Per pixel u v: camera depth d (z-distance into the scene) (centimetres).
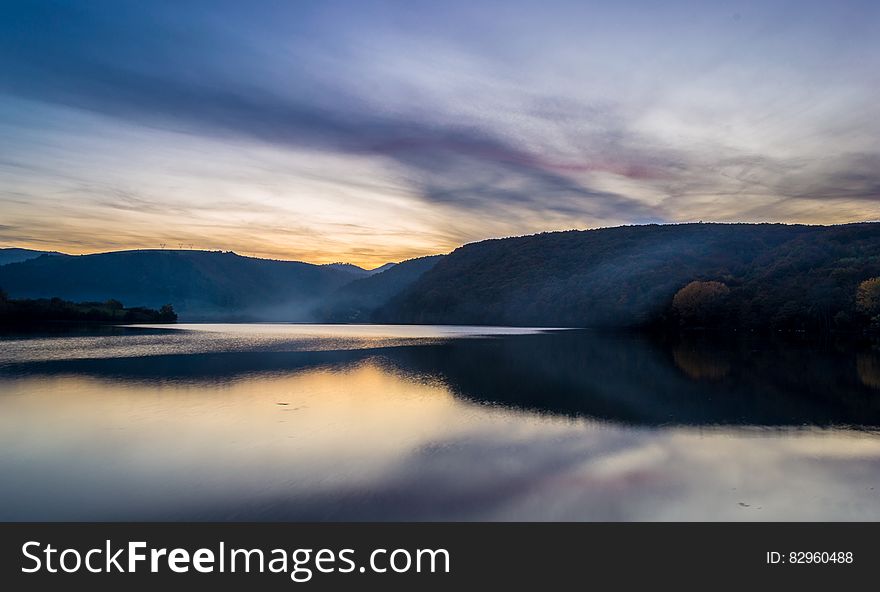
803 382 3247
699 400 2595
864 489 1366
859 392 2858
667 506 1263
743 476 1460
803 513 1227
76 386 2883
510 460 1587
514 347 6050
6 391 2712
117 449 1669
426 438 1827
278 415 2172
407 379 3278
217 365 3928
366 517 1207
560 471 1492
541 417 2181
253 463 1538
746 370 3875
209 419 2088
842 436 1891
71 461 1548
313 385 2994
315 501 1282
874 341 6862
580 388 2955
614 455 1644
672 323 10644
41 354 4669
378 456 1612
